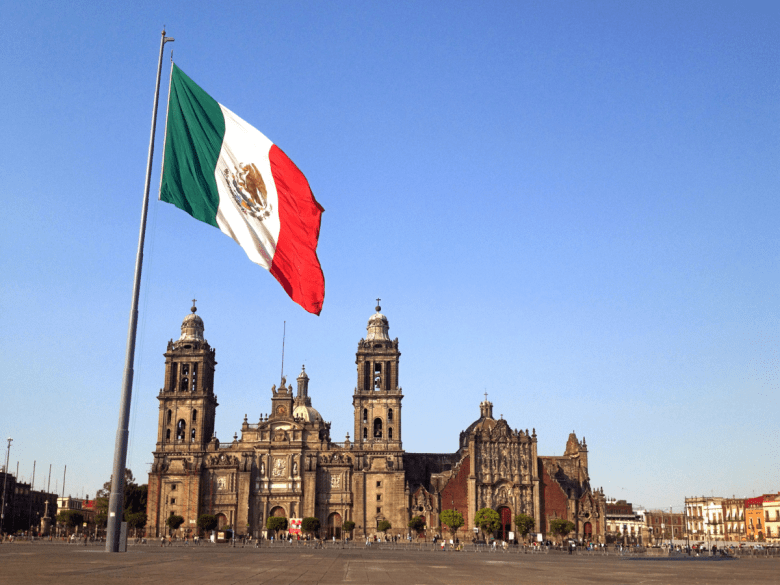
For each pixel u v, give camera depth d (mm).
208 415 187125
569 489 187500
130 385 40219
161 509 176750
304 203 43062
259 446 179625
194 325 191375
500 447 180625
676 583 37938
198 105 42594
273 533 170375
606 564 71875
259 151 42969
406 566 54438
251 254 41656
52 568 32219
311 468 177750
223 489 177375
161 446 180500
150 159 41656
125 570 33094
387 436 180125
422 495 177250
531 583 35375
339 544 152625
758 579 43469
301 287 42250
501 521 176250
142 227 41000
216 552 78562
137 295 40312
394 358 185500
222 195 41781
